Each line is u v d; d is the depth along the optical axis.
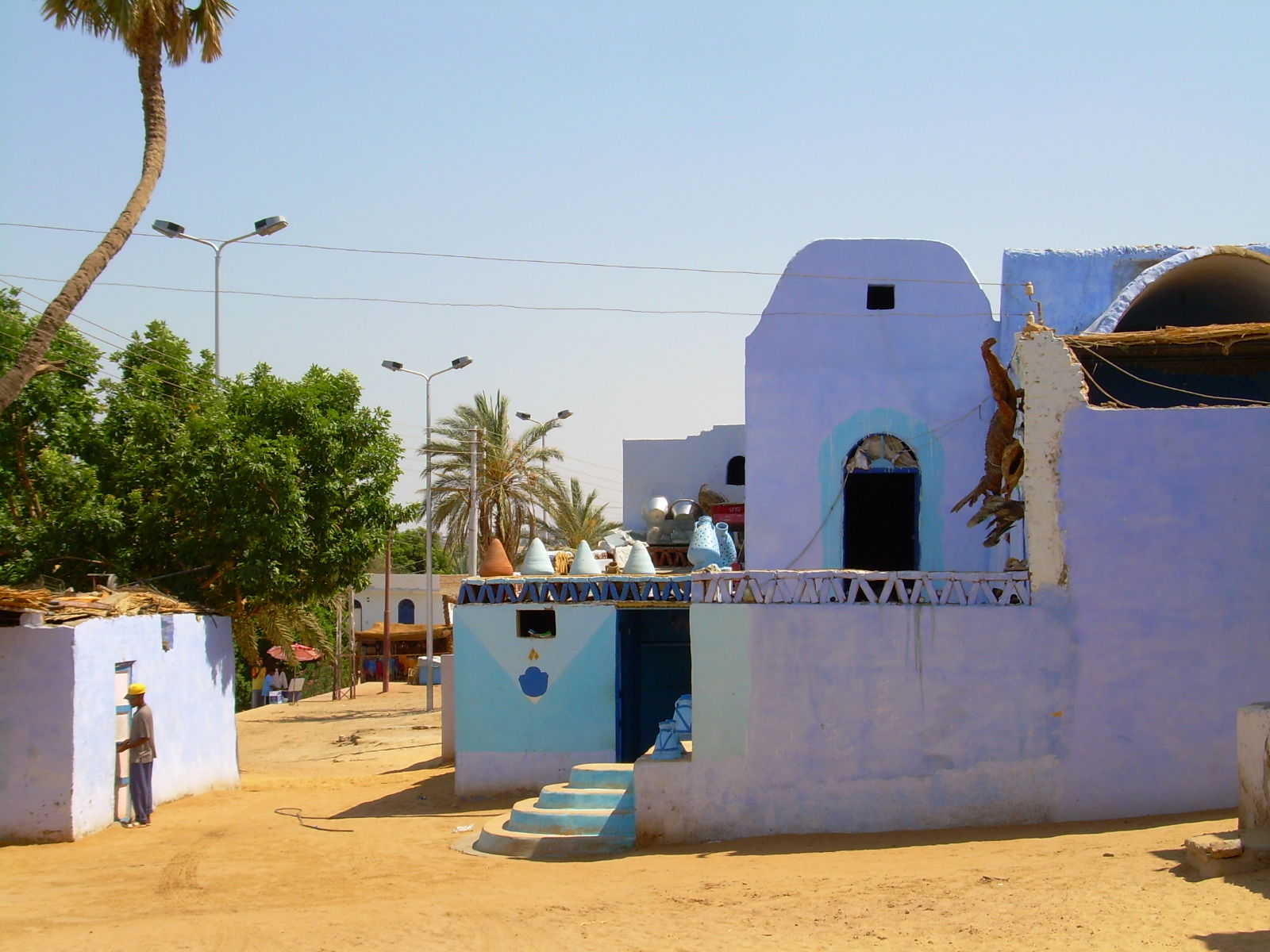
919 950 7.58
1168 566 12.35
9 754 13.62
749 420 17.62
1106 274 17.73
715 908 9.15
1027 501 12.57
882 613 12.45
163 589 20.42
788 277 17.83
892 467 17.50
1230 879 8.26
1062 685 12.30
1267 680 12.18
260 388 21.30
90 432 20.42
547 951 8.22
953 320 17.69
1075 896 8.36
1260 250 16.69
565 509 40.53
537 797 16.02
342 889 10.97
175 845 13.52
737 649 12.59
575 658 16.20
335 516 21.39
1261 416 12.45
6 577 19.03
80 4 15.46
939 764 12.29
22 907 10.41
